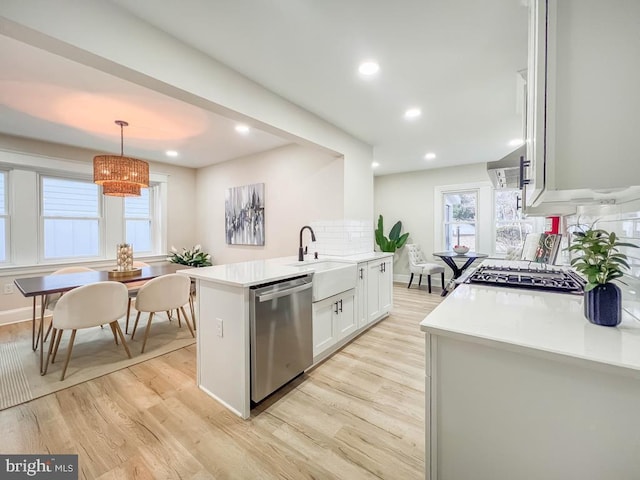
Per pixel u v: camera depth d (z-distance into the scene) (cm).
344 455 149
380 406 189
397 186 609
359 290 304
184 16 159
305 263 278
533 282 158
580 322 102
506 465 91
